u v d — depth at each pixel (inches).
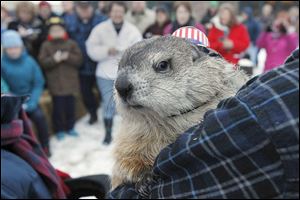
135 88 57.0
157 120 56.8
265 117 32.4
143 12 240.4
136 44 66.6
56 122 221.6
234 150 34.0
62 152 204.4
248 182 33.8
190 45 64.0
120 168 57.7
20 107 91.1
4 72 187.9
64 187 100.2
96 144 214.1
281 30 221.3
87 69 226.2
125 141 59.1
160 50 61.0
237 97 36.0
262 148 32.6
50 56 210.4
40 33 227.5
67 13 279.4
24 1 244.5
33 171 88.3
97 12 250.8
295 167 30.6
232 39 192.5
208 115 38.0
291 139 30.7
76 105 250.7
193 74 57.6
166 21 231.3
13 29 218.1
